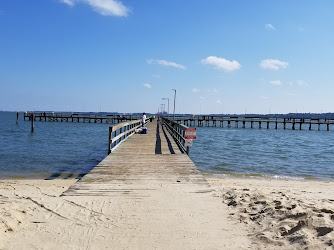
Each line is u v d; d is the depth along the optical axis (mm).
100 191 6137
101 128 51375
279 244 3408
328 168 14672
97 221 4418
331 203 5293
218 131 52469
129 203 5336
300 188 8695
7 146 21453
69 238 3797
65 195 5828
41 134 35406
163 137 19672
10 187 8164
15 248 3469
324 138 39094
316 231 3488
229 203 5383
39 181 9641
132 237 3842
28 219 4449
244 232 3982
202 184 6859
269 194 5949
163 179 7336
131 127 21953
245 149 22844
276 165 15227
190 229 4121
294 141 33156
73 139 28719
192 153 19172
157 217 4613
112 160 10133
